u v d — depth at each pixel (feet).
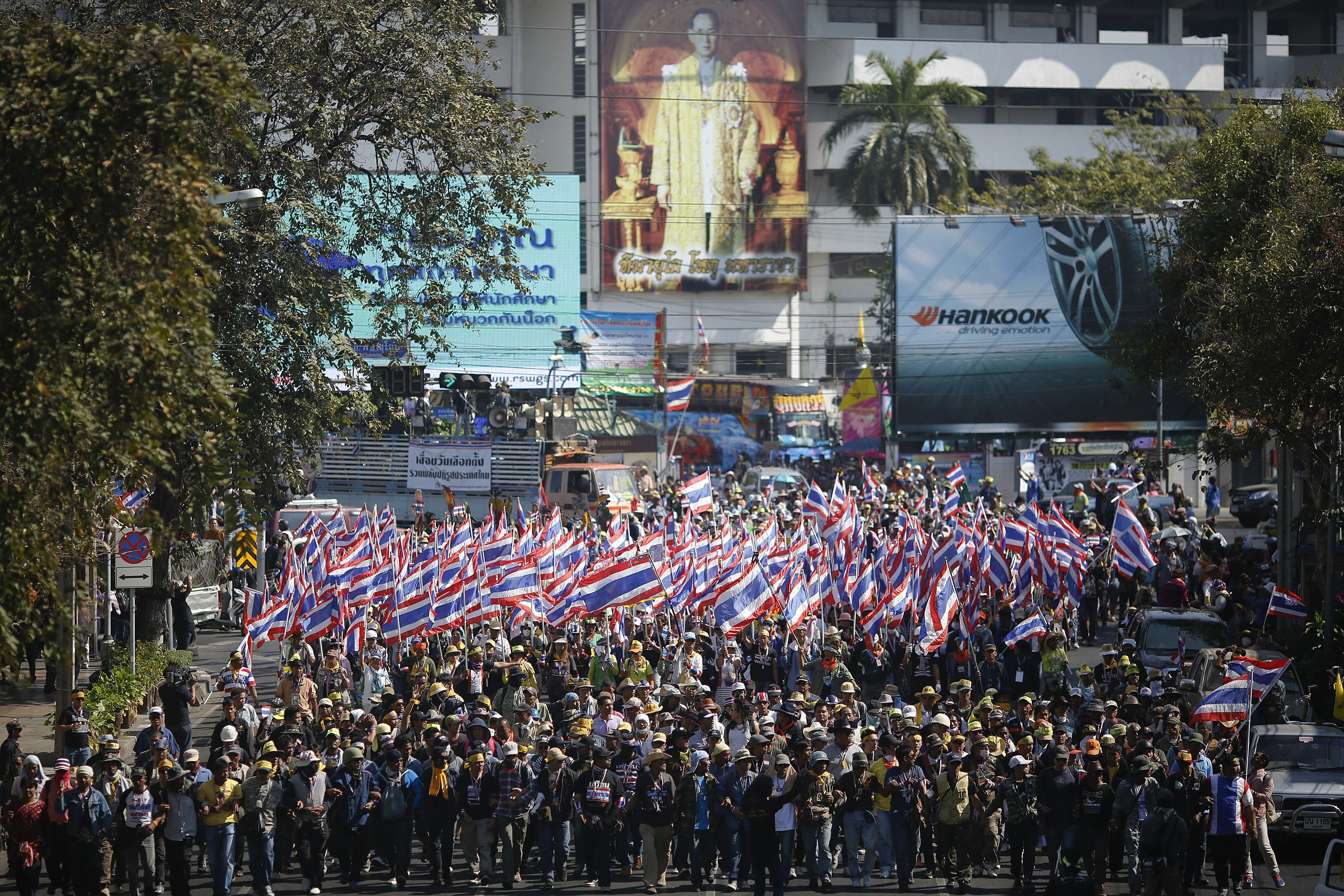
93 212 74.74
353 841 103.86
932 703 127.65
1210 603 180.96
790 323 493.36
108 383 75.15
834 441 409.28
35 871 96.58
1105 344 334.65
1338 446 154.51
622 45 474.90
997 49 502.79
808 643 154.51
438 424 297.94
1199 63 510.17
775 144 483.51
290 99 151.84
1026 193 430.61
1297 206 147.84
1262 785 102.99
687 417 398.42
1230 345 151.02
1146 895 94.38
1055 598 178.29
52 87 74.23
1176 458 339.16
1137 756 100.99
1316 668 150.61
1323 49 532.32
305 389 150.10
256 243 142.61
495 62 169.17
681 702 123.85
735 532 185.98
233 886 106.73
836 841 109.29
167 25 141.18
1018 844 102.53
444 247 167.94
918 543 163.32
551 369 339.36
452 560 158.61
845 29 513.04
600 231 480.23
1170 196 353.72
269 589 202.18
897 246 338.54
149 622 169.78
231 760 101.50
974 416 338.95
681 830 102.53
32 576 79.20
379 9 156.35
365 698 145.07
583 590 152.05
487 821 103.55
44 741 148.15
